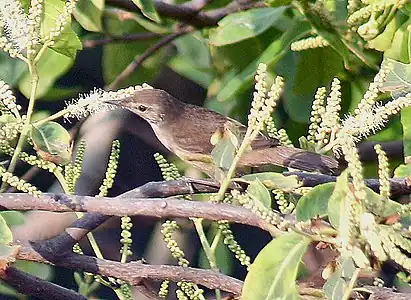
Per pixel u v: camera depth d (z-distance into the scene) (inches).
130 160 615.5
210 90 457.4
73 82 560.4
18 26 277.9
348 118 268.7
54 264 264.4
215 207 245.0
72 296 281.0
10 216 359.9
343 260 226.5
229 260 415.8
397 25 373.1
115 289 306.5
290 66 424.2
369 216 216.4
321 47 417.7
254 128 253.6
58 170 292.4
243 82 409.4
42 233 406.0
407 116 340.5
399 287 315.3
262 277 235.0
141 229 549.3
